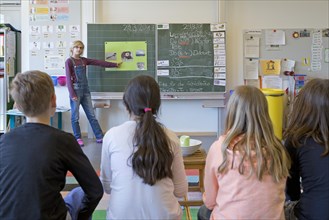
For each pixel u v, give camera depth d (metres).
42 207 1.36
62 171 1.46
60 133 1.48
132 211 1.49
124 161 1.52
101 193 1.56
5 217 1.35
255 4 5.87
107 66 5.53
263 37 5.88
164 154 1.50
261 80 5.93
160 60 5.72
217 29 5.71
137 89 1.58
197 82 5.76
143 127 1.50
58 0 5.70
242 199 1.43
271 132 1.52
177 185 1.65
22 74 1.51
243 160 1.45
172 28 5.70
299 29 5.88
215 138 5.82
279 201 1.45
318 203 1.55
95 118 5.52
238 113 1.54
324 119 1.62
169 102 5.95
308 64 5.93
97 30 5.68
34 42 5.71
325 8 5.91
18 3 6.11
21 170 1.37
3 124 5.50
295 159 1.66
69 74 5.17
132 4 5.84
